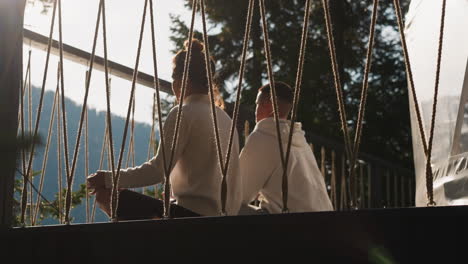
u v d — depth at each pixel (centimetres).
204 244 242
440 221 229
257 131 405
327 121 1684
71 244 248
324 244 235
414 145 411
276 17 1842
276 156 399
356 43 1853
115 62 438
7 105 251
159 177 337
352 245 233
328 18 249
